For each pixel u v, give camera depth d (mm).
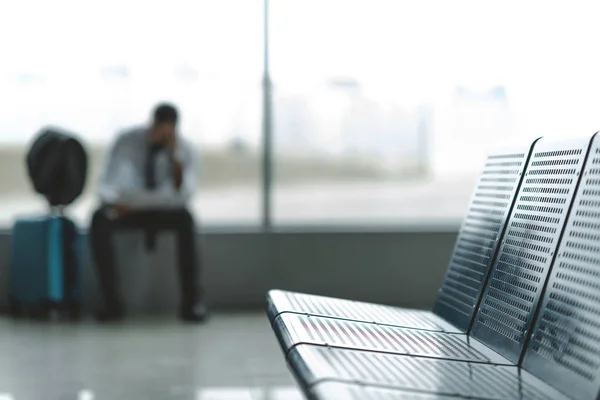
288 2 5965
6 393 3508
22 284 5438
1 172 5848
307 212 6016
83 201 5922
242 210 5980
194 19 5910
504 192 2377
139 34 5879
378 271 5918
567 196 1948
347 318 2402
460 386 1737
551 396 1730
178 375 3828
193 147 5570
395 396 1583
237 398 3420
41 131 5539
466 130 6070
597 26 5941
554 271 1918
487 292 2305
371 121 6027
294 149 6008
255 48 5961
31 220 5410
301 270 5887
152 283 5770
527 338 1975
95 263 5395
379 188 6047
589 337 1680
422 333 2316
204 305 5832
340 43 6004
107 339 4711
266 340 4695
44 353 4316
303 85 5988
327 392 1565
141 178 5578
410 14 6027
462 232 2639
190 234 5402
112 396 3451
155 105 5898
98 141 5902
